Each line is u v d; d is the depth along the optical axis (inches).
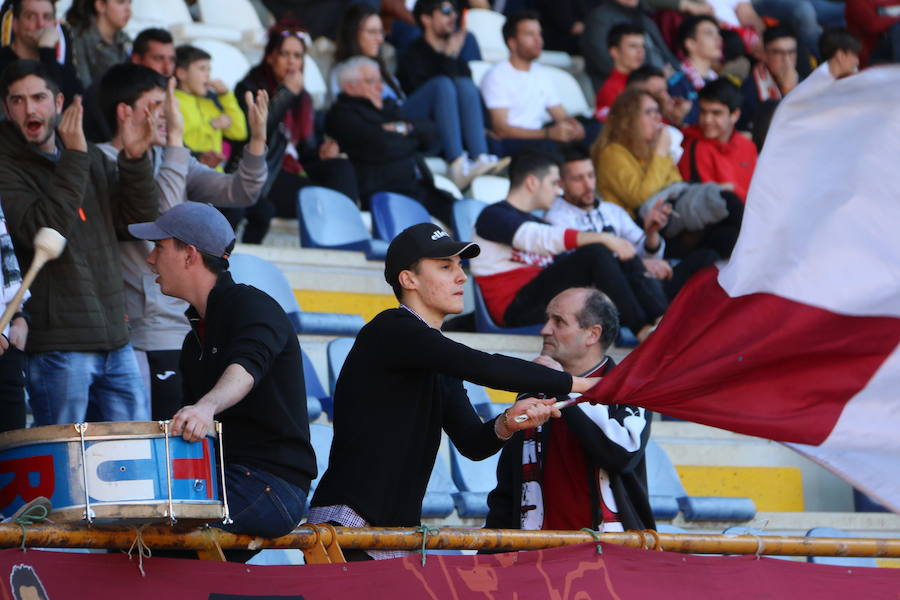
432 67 1493.6
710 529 1015.6
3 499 518.0
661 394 629.6
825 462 630.5
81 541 517.0
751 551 698.8
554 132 1528.1
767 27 1636.3
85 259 765.3
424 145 1395.2
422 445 617.3
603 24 1680.6
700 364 637.3
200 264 589.0
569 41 1756.9
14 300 543.2
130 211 797.2
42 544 507.5
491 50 1766.7
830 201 655.8
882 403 639.1
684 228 1273.4
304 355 1024.2
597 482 697.6
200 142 1203.2
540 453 712.4
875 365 639.8
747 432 629.3
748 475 1108.5
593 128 1562.5
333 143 1322.6
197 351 591.2
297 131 1301.7
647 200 1289.4
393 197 1288.1
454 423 655.8
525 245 1152.8
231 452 570.9
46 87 775.1
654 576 649.6
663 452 1042.1
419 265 634.2
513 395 1105.4
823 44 1488.7
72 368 752.3
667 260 1290.6
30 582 506.0
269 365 556.7
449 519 917.2
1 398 720.3
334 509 603.5
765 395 637.9
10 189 753.6
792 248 653.3
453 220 1318.9
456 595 598.2
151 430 511.2
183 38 1505.9
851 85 659.4
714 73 1697.8
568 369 747.4
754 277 652.7
